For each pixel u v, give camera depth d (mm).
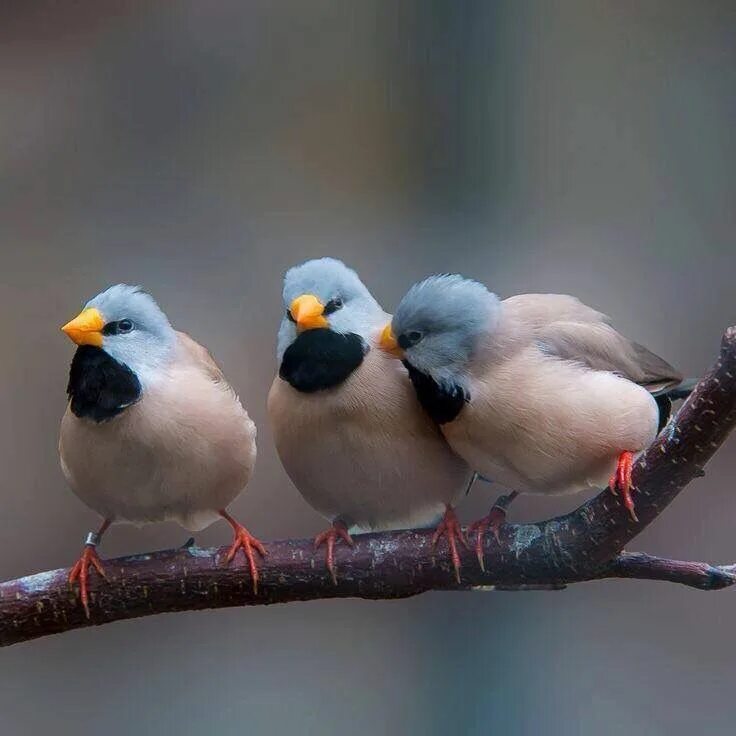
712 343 13359
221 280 13117
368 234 13594
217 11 13672
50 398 12344
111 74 13438
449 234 13711
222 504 7500
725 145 14047
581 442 7113
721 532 12258
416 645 11906
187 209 13320
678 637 11828
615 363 7547
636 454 7148
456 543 7121
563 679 11695
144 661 11906
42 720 11695
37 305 12727
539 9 14062
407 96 13906
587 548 6879
